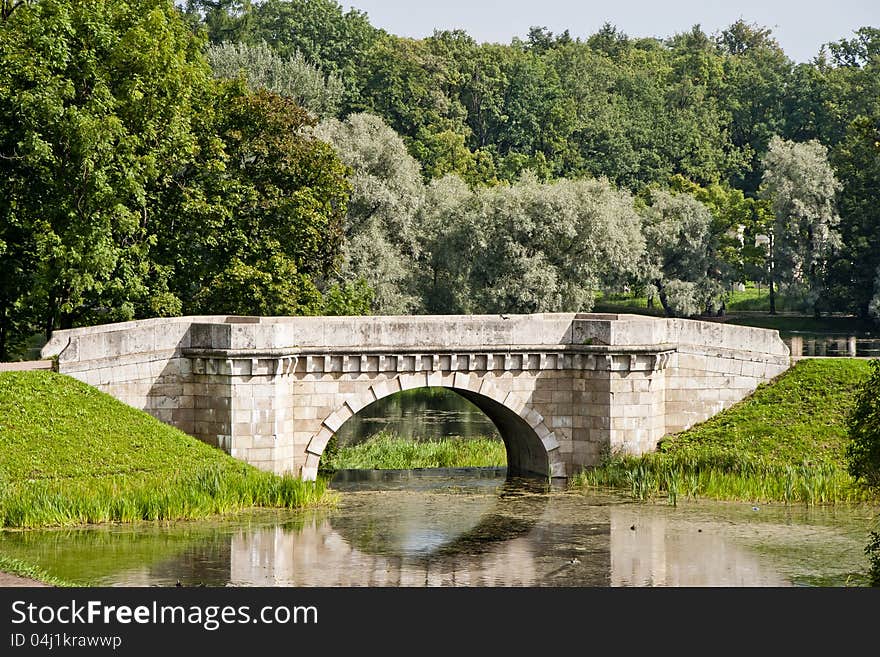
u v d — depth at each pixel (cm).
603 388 5734
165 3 6888
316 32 16738
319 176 7438
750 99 18562
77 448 5106
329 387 5597
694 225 12888
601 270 10619
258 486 5247
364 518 5116
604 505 5362
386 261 9488
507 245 10219
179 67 6594
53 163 6166
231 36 14838
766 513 5209
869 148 12750
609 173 16475
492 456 6650
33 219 6303
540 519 5103
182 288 7050
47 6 6178
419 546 4650
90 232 6153
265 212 7256
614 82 19425
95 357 5381
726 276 13362
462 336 5688
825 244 12506
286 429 5522
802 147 12650
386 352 5603
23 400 5203
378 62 15725
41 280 6141
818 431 5756
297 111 7494
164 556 4409
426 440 7225
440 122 16025
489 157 15675
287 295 6988
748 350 6000
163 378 5462
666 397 5888
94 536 4666
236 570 4253
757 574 4262
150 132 6481
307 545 4628
